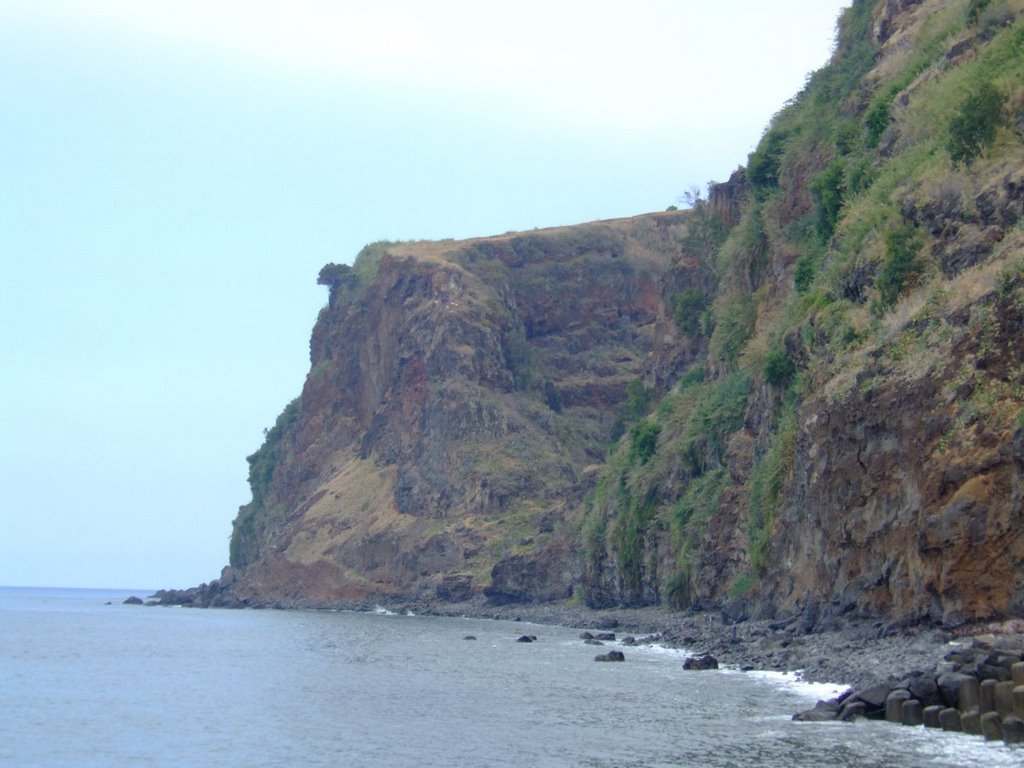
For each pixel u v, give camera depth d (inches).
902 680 1266.0
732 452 2704.2
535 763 1193.4
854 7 3073.3
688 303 4010.8
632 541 3351.4
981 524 1391.5
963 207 1697.8
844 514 1727.4
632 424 4082.2
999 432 1403.8
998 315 1472.7
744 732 1267.2
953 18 2276.1
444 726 1459.2
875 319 1803.6
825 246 2448.3
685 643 2347.4
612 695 1658.5
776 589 2182.6
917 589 1520.7
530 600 4323.3
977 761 1024.2
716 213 4106.8
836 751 1105.4
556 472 5275.6
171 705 1769.2
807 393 2025.1
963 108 1766.7
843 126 2529.5
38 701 1841.8
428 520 5221.5
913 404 1552.7
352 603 5241.1
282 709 1680.6
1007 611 1371.8
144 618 5221.5
